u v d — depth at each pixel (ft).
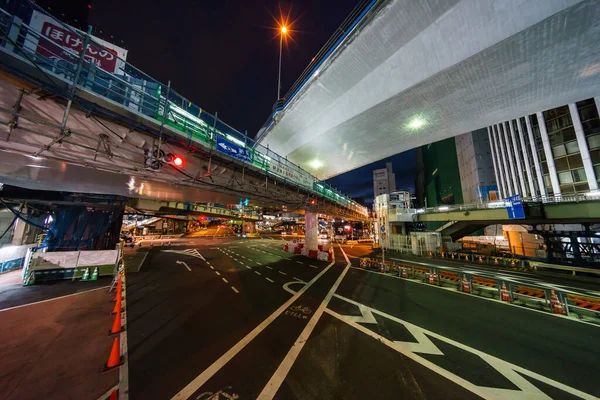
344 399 13.56
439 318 27.04
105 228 51.29
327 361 17.60
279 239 166.61
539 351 19.83
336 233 266.36
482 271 61.98
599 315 27.50
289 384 14.82
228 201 55.52
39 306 27.53
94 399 12.96
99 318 24.53
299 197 55.67
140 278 43.62
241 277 46.06
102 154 21.31
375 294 36.60
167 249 92.22
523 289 37.11
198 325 23.53
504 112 45.85
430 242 92.89
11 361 16.24
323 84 46.70
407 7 31.94
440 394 14.20
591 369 17.24
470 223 95.86
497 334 23.04
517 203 68.74
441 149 226.79
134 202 81.15
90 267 41.65
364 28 35.91
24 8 19.53
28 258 37.17
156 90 26.48
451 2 30.17
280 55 67.41
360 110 45.75
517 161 115.03
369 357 18.29
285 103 55.62
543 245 84.99
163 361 17.03
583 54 30.04
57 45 17.19
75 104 17.83
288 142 67.15
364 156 72.18
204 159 29.94
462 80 36.04
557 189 89.76
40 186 36.78
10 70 14.32
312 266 62.18
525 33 27.20
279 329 23.09
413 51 35.94
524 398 14.01
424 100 41.65
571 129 85.97
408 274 51.55
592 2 23.24
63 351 17.84
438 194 256.52
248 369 16.33
